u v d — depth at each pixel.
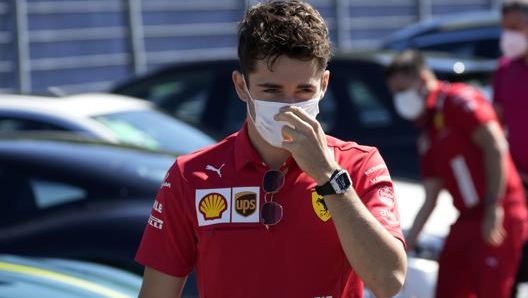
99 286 11.67
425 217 17.69
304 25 8.02
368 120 26.02
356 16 50.53
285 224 8.34
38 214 16.45
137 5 44.19
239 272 8.39
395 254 7.99
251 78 8.20
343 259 8.40
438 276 17.52
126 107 22.84
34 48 41.03
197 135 22.69
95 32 43.03
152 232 8.77
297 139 7.99
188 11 45.84
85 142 17.69
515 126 19.81
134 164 17.03
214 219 8.47
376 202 8.45
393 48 38.50
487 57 36.22
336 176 7.96
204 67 27.98
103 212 16.20
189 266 8.78
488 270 17.27
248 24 8.19
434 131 17.52
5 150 17.12
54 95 23.30
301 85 8.09
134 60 44.12
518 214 17.58
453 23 37.81
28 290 10.93
